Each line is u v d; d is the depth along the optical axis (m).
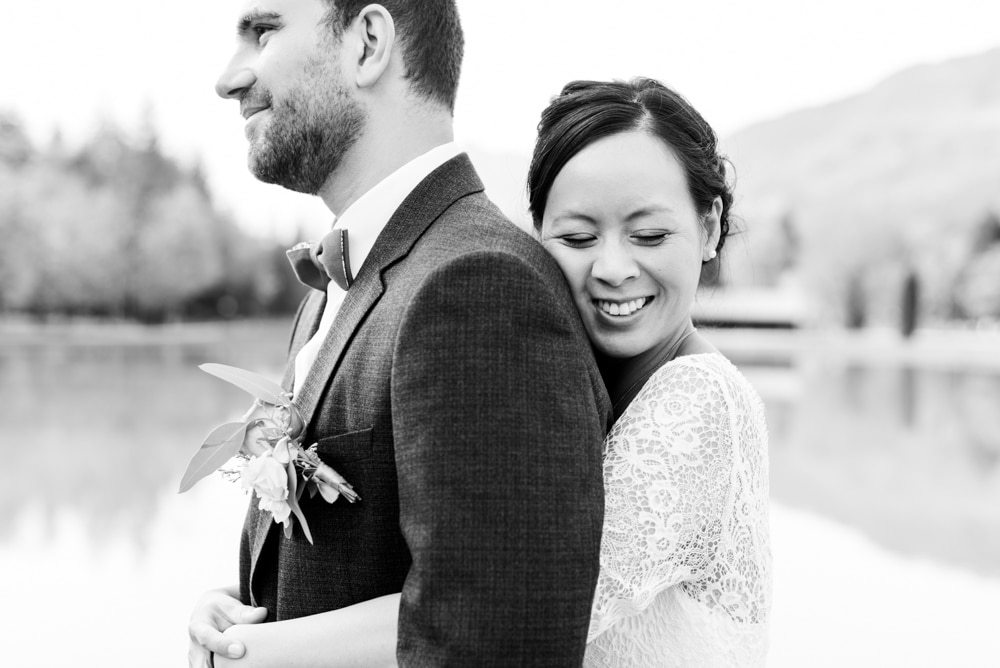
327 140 1.78
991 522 9.69
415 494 1.36
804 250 104.94
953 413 22.38
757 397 1.84
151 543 8.20
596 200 1.69
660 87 1.79
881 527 9.33
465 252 1.51
